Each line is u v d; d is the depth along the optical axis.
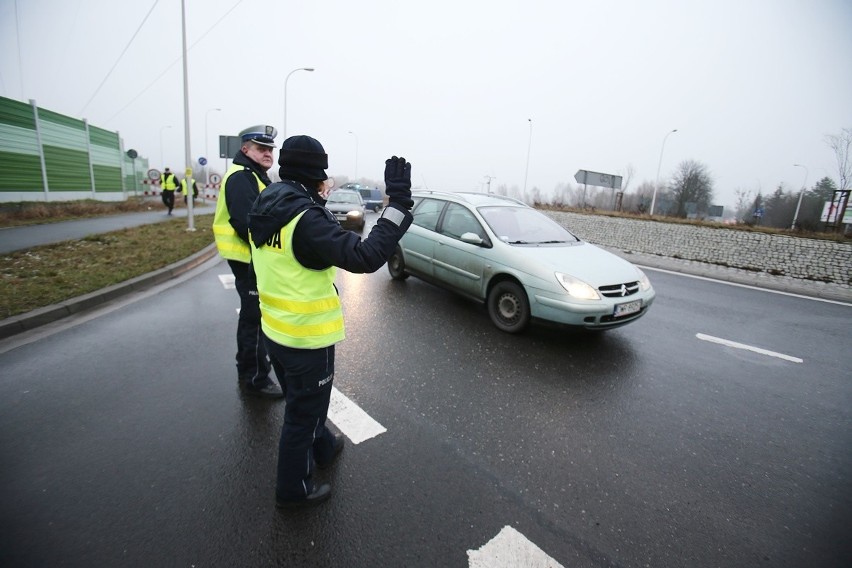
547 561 1.93
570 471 2.55
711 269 9.65
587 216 15.88
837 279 8.70
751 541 2.11
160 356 3.81
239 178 2.83
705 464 2.69
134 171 27.83
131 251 8.10
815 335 5.25
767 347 4.77
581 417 3.15
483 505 2.24
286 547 1.94
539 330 4.96
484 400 3.31
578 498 2.33
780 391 3.73
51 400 3.04
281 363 2.01
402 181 1.86
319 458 2.43
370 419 2.98
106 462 2.43
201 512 2.11
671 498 2.38
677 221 15.20
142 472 2.37
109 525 2.01
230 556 1.88
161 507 2.13
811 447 2.93
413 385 3.50
